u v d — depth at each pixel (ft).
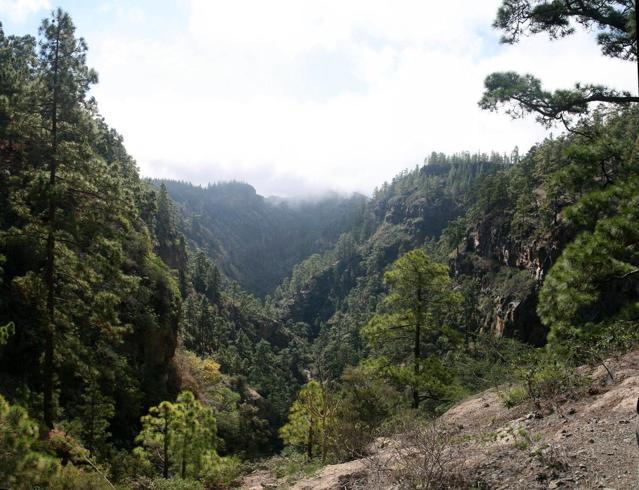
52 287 42.27
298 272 613.93
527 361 35.37
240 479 60.18
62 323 42.96
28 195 39.24
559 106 28.25
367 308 387.14
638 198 24.25
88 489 25.26
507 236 233.14
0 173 46.37
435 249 400.47
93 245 43.88
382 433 34.09
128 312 87.20
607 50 29.55
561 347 28.04
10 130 41.39
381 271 538.06
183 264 257.14
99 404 52.01
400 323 62.54
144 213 173.58
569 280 25.57
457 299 61.11
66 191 41.55
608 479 17.48
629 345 32.99
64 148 41.68
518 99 28.99
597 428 22.61
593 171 26.91
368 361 62.44
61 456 37.40
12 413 19.56
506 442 24.61
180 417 52.80
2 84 52.70
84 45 43.60
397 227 629.10
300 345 369.50
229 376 195.31
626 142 26.76
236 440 118.11
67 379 62.95
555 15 28.22
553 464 19.74
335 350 275.59
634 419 22.33
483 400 40.55
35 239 41.06
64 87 42.34
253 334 331.57
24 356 55.72
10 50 93.71
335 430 46.03
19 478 18.62
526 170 268.62
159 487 46.88
